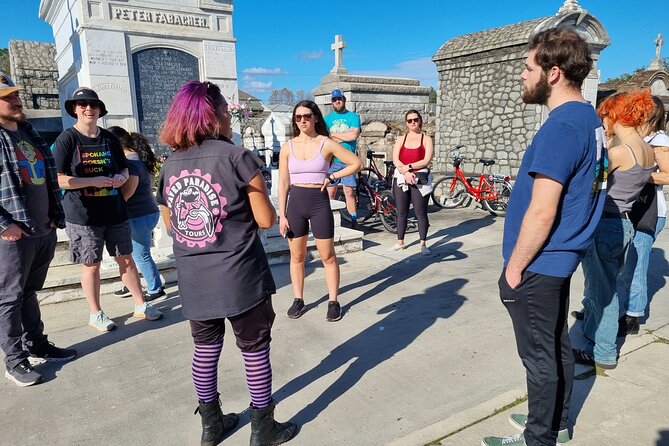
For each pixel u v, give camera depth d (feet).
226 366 10.27
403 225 19.95
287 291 15.06
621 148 9.12
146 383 9.67
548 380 6.69
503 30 30.78
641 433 7.55
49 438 7.95
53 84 63.62
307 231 12.71
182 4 32.63
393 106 44.11
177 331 12.14
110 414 8.62
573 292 14.66
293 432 7.87
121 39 30.71
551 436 6.94
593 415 8.17
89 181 10.89
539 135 6.23
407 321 12.51
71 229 11.41
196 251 6.84
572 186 6.18
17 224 9.11
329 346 11.17
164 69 32.73
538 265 6.42
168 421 8.38
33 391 9.44
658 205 11.22
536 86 6.54
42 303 14.08
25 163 9.47
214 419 7.69
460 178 30.91
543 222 5.95
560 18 27.71
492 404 8.45
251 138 38.68
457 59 32.91
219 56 34.40
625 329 11.35
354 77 42.24
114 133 13.25
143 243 13.73
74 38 32.01
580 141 5.98
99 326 12.16
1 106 8.96
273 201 18.49
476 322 12.32
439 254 19.48
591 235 6.47
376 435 7.86
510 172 30.73
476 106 32.30
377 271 17.19
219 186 6.63
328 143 12.14
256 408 7.45
